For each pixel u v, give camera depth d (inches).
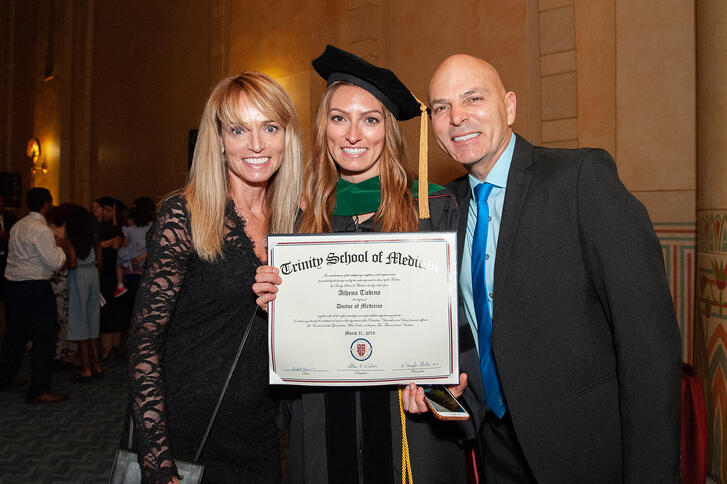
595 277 55.2
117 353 236.7
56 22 425.4
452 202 68.9
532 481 66.3
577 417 56.7
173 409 57.2
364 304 56.0
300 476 64.1
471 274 66.9
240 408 59.6
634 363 52.2
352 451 61.4
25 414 166.1
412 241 56.2
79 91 408.2
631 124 153.4
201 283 58.2
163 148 323.6
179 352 58.3
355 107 66.6
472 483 74.8
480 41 188.7
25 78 478.0
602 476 57.1
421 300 55.9
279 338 56.2
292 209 67.8
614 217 53.6
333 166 70.7
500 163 65.0
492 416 70.6
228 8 271.1
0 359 188.1
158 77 328.2
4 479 122.4
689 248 144.2
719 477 104.3
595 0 163.9
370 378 55.7
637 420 52.1
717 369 105.6
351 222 67.6
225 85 60.9
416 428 61.8
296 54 232.7
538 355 56.9
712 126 107.1
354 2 215.3
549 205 57.5
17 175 459.2
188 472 53.8
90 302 199.8
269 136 61.2
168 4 319.0
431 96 65.2
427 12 203.6
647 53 150.9
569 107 168.1
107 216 244.1
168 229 56.6
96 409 170.7
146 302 55.3
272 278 55.9
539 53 175.2
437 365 55.8
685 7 145.5
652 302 52.0
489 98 62.7
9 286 176.4
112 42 379.9
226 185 62.6
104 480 122.5
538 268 57.1
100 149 390.9
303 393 63.1
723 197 104.5
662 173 148.7
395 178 68.9
